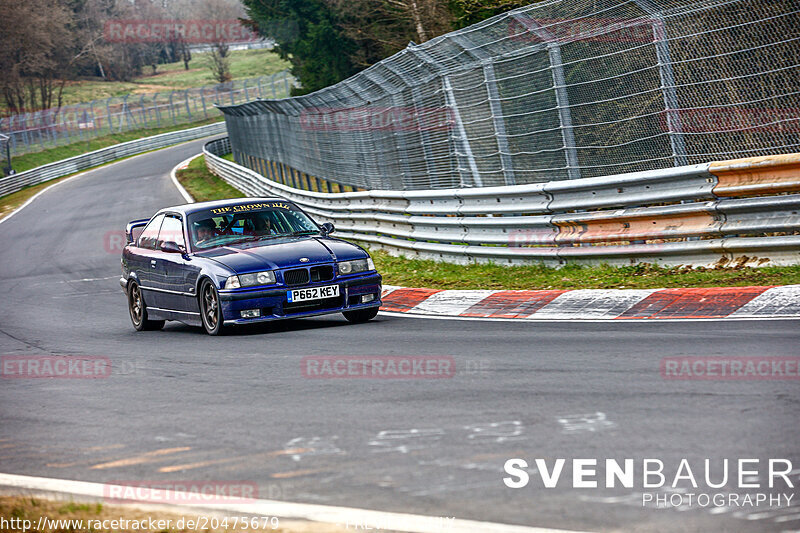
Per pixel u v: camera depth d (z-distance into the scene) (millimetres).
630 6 24297
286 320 23344
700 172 21922
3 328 27531
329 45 91875
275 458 10219
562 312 19844
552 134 27766
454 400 12195
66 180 117250
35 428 13117
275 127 61719
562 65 26406
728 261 21844
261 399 13438
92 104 171500
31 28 176625
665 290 19906
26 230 68812
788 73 21547
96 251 52000
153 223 25234
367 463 9703
